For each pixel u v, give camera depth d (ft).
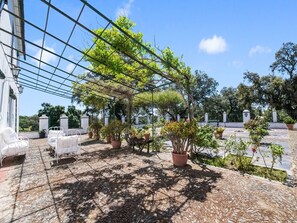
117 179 13.61
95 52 16.19
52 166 17.28
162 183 12.73
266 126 27.40
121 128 26.22
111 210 9.30
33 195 11.10
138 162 18.37
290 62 66.08
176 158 16.71
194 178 13.56
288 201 9.92
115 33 14.82
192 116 20.21
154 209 9.34
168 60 17.83
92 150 24.88
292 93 64.59
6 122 22.25
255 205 9.53
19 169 16.38
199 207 9.45
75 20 10.37
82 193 11.30
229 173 14.53
